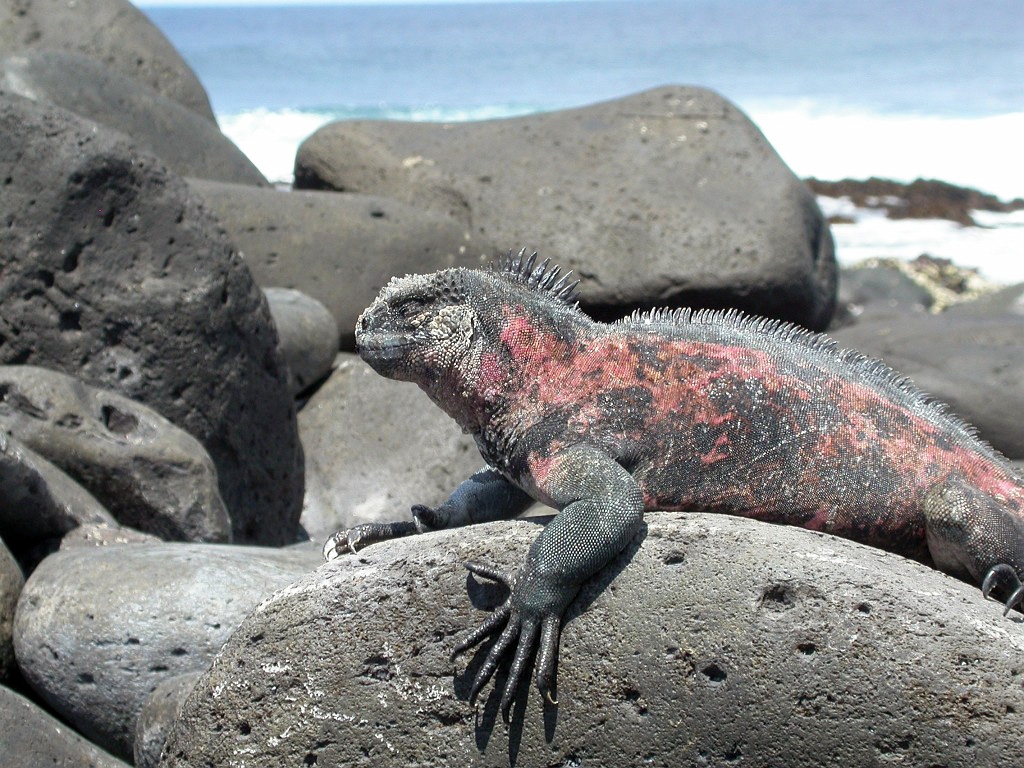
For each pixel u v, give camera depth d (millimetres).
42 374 1479
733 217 2396
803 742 857
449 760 890
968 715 845
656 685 874
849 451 981
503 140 2590
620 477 907
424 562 915
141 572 1170
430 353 967
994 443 2092
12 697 1078
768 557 887
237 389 1633
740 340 1007
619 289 2348
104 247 1604
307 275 2189
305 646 912
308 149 2662
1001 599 948
